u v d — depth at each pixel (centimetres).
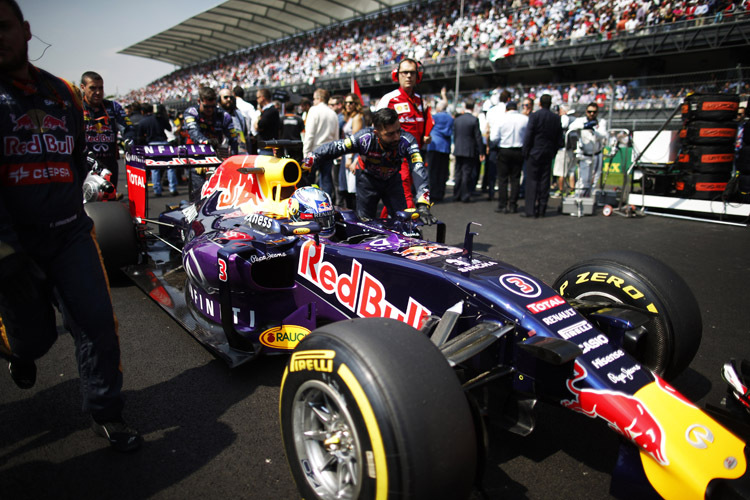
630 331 240
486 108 1181
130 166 496
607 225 767
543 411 271
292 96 1247
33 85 197
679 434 177
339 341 170
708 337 366
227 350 298
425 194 387
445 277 238
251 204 364
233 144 616
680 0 1538
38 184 197
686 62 1705
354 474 174
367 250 274
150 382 292
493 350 226
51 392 279
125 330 364
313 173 725
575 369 199
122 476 214
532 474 220
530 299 226
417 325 248
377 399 154
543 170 801
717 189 794
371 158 420
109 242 432
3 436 241
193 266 333
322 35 2986
